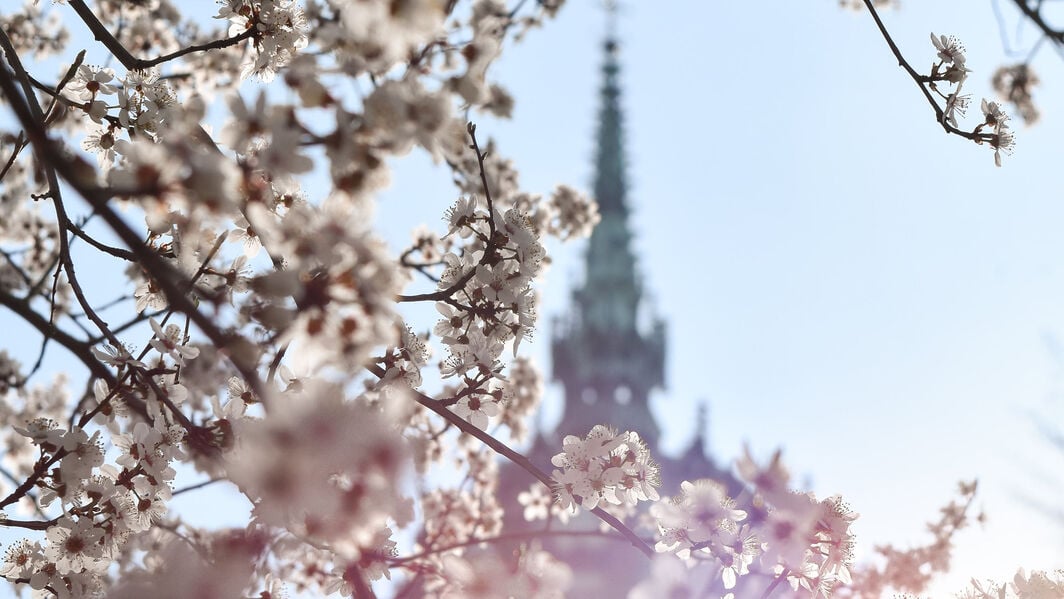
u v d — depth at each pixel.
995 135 5.37
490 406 5.21
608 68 114.88
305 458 2.19
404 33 2.64
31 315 4.17
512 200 9.04
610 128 113.75
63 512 4.62
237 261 4.20
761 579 4.89
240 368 2.75
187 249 4.12
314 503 2.22
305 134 2.75
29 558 4.79
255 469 2.19
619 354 102.94
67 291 8.45
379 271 2.74
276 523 2.33
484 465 8.27
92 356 4.28
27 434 4.53
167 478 4.62
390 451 2.26
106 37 4.96
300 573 4.55
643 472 5.09
